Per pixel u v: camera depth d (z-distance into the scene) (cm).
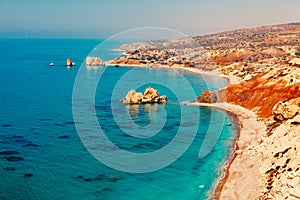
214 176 5412
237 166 5756
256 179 5119
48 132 7781
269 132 7338
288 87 9994
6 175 5272
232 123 8981
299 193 3941
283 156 5256
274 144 5900
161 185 5084
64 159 5994
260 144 6662
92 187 4934
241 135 7762
